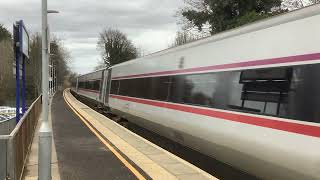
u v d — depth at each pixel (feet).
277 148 23.97
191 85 38.11
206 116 33.96
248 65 27.78
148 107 54.13
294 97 22.75
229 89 30.19
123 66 76.89
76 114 92.68
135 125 71.56
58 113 96.32
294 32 23.36
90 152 41.04
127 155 37.93
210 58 34.22
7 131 70.28
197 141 36.99
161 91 48.37
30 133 46.21
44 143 24.67
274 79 24.72
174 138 44.80
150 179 28.91
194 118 36.68
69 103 149.18
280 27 24.73
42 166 24.59
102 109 109.19
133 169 32.68
